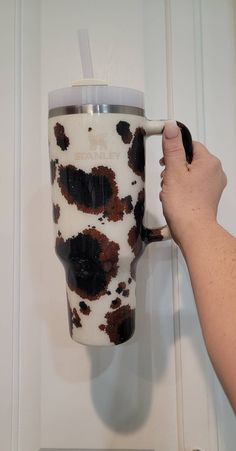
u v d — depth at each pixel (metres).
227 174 0.52
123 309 0.38
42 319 0.52
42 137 0.52
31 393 0.52
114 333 0.38
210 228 0.36
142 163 0.38
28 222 0.52
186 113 0.52
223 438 0.51
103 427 0.51
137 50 0.52
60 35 0.52
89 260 0.37
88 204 0.36
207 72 0.53
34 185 0.52
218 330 0.30
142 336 0.52
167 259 0.52
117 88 0.36
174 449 0.51
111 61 0.52
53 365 0.52
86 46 0.41
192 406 0.51
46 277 0.52
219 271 0.33
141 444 0.51
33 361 0.52
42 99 0.52
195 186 0.39
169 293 0.52
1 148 0.52
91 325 0.38
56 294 0.52
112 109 0.36
